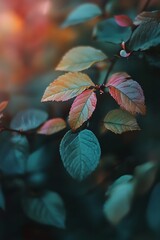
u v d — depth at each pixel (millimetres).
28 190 711
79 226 789
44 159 753
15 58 867
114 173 706
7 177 714
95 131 731
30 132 642
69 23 711
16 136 666
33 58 847
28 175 727
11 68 841
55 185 767
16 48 873
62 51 825
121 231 777
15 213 781
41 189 719
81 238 781
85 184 763
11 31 832
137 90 515
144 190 675
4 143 672
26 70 844
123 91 518
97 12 708
